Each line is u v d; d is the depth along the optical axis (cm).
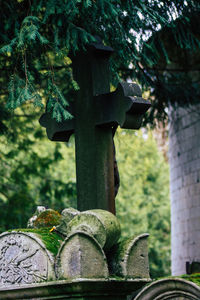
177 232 1081
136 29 552
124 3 529
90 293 328
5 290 351
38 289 337
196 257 988
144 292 321
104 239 331
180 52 944
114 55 646
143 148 2122
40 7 518
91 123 478
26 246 348
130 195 2067
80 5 525
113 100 461
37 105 473
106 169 475
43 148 1577
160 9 559
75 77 501
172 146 1115
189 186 1029
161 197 2267
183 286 305
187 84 863
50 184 1160
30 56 586
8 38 571
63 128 499
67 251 329
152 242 2114
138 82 704
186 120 1038
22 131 1016
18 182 1115
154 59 625
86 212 341
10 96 488
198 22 709
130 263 339
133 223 2047
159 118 857
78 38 508
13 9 570
